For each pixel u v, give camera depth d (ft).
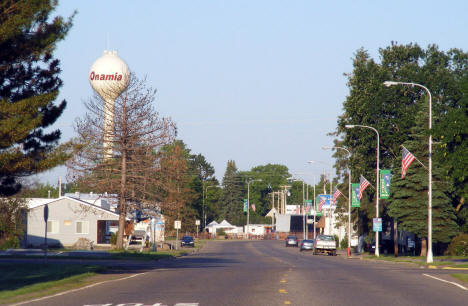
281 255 192.54
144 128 174.70
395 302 48.75
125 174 175.11
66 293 57.88
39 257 133.08
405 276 80.02
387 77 211.41
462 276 78.48
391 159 207.10
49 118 86.74
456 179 123.95
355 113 212.84
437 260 141.79
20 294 57.26
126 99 174.09
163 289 59.36
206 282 67.51
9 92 83.51
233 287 60.90
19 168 80.33
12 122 75.46
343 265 118.93
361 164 209.67
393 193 176.14
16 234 185.57
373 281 70.33
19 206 179.83
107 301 49.80
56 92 81.92
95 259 131.75
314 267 105.60
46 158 83.20
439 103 209.15
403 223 167.43
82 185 173.17
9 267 93.50
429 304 47.83
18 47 79.87
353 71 223.10
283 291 56.54
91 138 171.83
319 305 45.88
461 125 113.91
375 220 179.73
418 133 170.71
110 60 222.89
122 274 83.41
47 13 82.48
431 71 217.56
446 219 165.99
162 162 183.83
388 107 204.44
